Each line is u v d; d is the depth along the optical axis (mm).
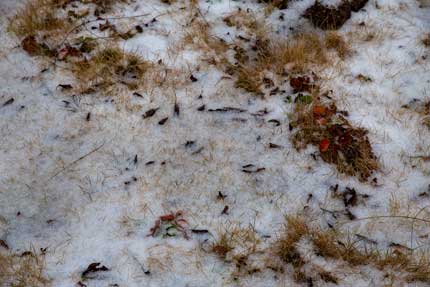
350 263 2020
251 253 2029
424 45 2359
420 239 2051
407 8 2445
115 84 2279
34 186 2121
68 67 2311
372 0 2453
